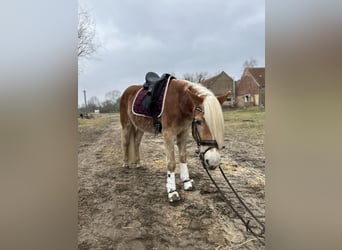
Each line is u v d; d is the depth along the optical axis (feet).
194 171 11.54
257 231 6.49
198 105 7.59
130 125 12.24
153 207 8.17
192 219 7.34
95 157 15.23
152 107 9.29
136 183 10.40
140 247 6.04
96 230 6.81
